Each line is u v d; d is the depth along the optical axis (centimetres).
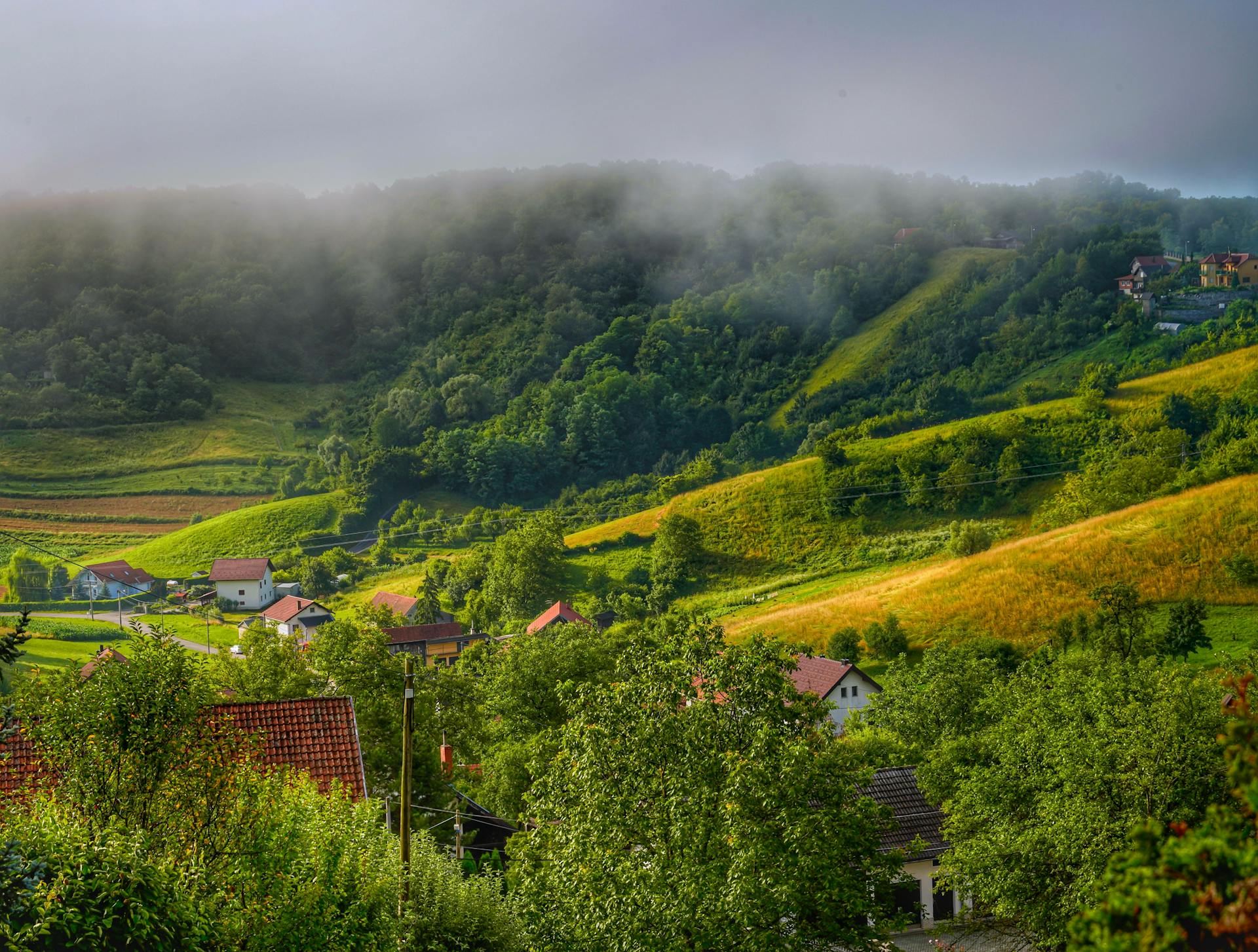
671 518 12194
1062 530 9019
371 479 19488
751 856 1864
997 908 2600
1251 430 10900
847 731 5050
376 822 2127
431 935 2064
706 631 2341
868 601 8681
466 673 5353
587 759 2142
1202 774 2392
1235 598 7281
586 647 5231
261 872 1681
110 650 1862
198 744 1794
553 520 12800
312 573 14475
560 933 2127
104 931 1373
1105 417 12662
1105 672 3019
